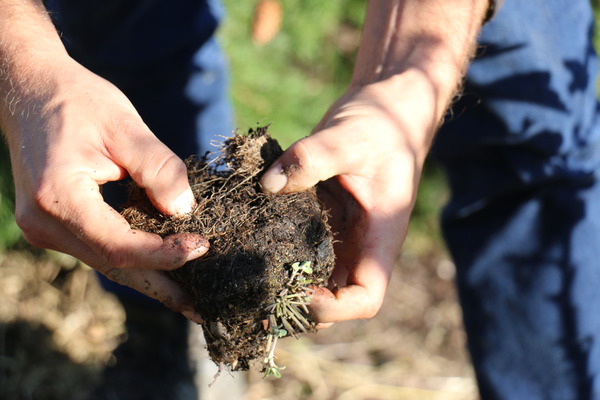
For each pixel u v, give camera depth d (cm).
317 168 62
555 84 75
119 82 87
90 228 57
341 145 62
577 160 78
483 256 83
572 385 83
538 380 84
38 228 59
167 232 61
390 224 64
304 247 62
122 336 101
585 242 79
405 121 65
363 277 64
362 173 64
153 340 94
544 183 78
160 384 95
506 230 81
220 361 62
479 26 70
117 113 59
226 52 127
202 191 63
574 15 75
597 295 80
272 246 61
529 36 73
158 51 85
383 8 71
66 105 59
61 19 83
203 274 60
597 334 81
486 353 86
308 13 138
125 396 95
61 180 57
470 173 82
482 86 76
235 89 126
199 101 90
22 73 60
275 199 63
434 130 68
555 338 82
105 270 61
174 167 59
